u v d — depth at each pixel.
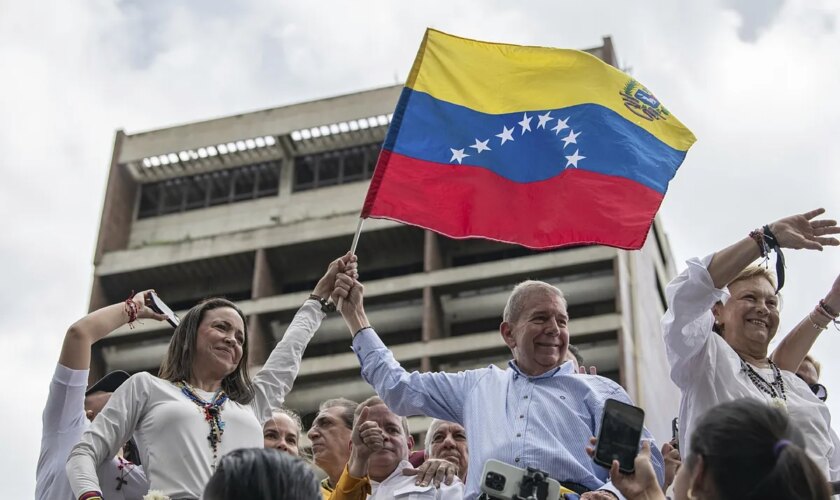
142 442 6.99
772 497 4.00
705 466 4.15
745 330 7.86
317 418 9.14
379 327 43.78
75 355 7.53
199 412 7.07
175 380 7.32
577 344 40.88
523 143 8.98
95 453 6.86
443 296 43.97
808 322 8.23
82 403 7.55
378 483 8.23
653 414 42.75
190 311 7.58
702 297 7.38
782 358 8.28
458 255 45.19
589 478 6.86
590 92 9.12
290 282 46.75
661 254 51.56
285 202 48.25
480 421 7.29
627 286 42.84
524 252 44.72
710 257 7.41
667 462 7.52
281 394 7.86
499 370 7.65
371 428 7.66
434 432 9.03
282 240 46.59
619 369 39.88
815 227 7.36
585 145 8.97
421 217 8.73
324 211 47.50
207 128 49.91
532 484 6.16
